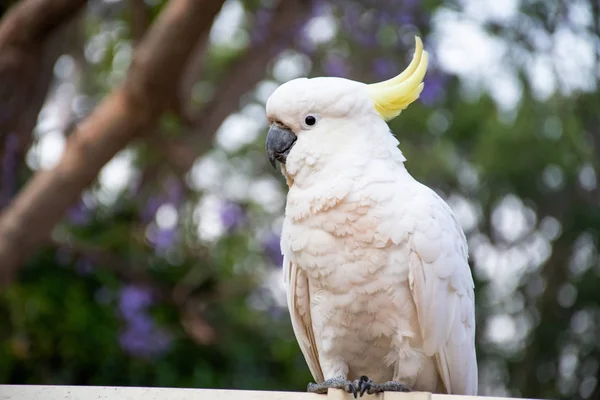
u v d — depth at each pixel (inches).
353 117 192.1
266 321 397.1
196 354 362.6
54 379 342.3
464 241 203.8
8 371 338.3
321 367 203.0
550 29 374.3
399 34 410.0
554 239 466.3
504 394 467.5
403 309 187.8
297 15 406.6
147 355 351.3
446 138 433.1
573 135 384.5
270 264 398.6
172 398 167.8
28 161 393.7
